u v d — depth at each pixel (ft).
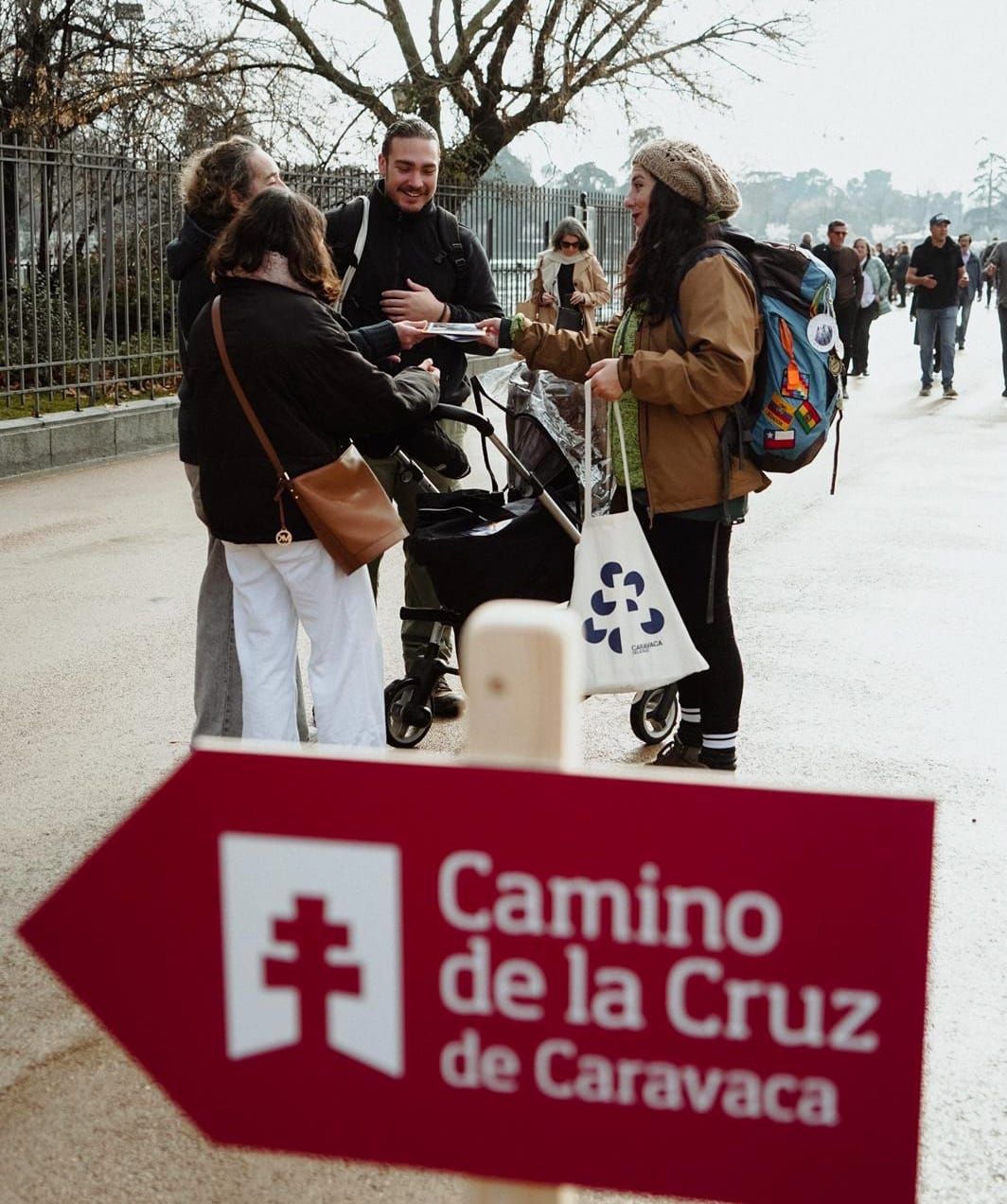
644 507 12.78
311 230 11.43
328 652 12.07
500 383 14.40
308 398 11.35
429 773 3.78
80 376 36.09
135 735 15.76
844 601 21.80
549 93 65.46
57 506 29.81
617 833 3.72
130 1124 8.76
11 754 15.16
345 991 3.92
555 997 3.82
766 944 3.69
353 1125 3.98
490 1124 3.91
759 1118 3.78
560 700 3.91
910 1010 3.65
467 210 57.98
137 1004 4.03
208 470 11.69
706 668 12.49
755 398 12.41
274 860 3.90
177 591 22.58
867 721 16.21
